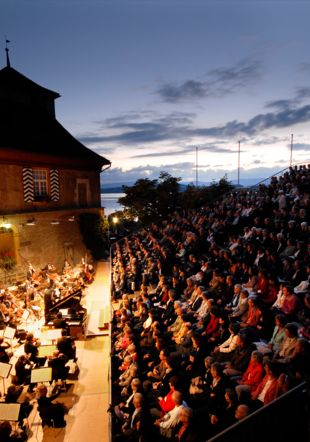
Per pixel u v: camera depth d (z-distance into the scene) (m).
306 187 20.84
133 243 25.41
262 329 8.72
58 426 9.63
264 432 3.33
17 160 21.86
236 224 18.41
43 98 26.94
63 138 26.83
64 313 16.06
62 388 11.37
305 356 6.48
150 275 16.53
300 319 8.40
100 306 19.12
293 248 12.32
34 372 9.57
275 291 10.15
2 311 15.62
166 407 7.11
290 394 3.43
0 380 11.99
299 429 3.44
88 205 27.97
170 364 8.28
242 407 5.37
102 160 28.36
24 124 24.16
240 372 7.43
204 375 7.87
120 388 9.09
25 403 9.80
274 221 15.99
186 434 5.94
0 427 7.91
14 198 21.83
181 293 13.40
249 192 25.83
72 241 26.36
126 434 6.93
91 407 10.58
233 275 12.49
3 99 23.73
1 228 21.23
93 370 12.75
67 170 25.81
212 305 9.84
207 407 6.44
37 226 23.28
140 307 12.71
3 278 20.36
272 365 6.33
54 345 12.45
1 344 12.97
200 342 8.60
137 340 10.52
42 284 19.95
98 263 28.52
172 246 19.14
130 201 38.16
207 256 15.98
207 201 36.81
